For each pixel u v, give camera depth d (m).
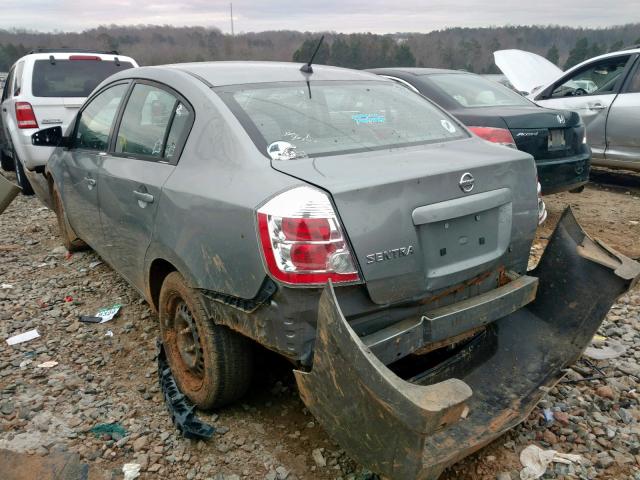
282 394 3.13
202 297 2.65
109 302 4.39
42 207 7.57
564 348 3.00
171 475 2.56
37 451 2.68
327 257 2.15
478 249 2.58
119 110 3.73
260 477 2.54
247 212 2.30
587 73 7.98
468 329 2.51
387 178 2.30
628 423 2.89
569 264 3.13
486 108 5.93
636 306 4.18
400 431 1.88
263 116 2.78
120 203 3.39
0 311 4.27
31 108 7.29
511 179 2.71
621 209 6.87
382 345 2.23
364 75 3.61
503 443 2.73
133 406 3.05
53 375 3.37
